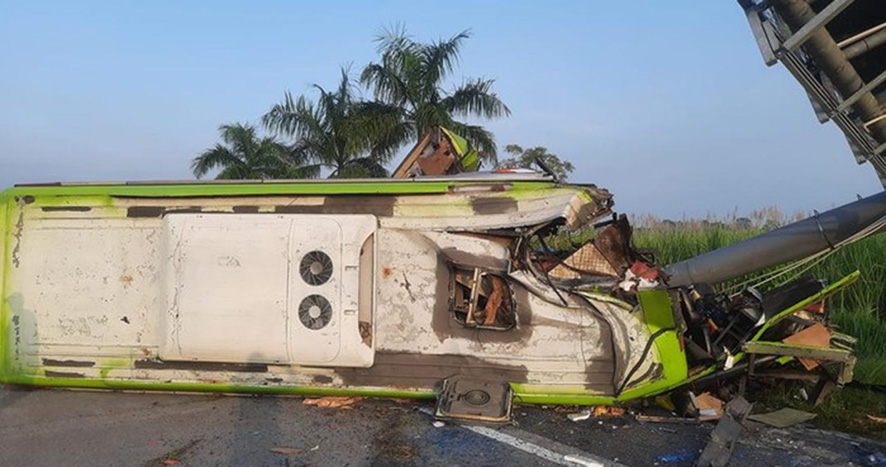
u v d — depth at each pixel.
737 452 4.42
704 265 5.81
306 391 5.43
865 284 8.72
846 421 5.00
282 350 5.26
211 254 5.30
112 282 5.60
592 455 4.39
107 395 5.66
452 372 5.32
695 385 5.38
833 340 5.45
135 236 5.61
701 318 5.61
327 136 18.55
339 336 5.20
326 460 4.29
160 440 4.64
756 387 5.60
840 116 4.32
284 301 5.24
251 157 19.20
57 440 4.64
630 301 5.21
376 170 18.25
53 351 5.66
